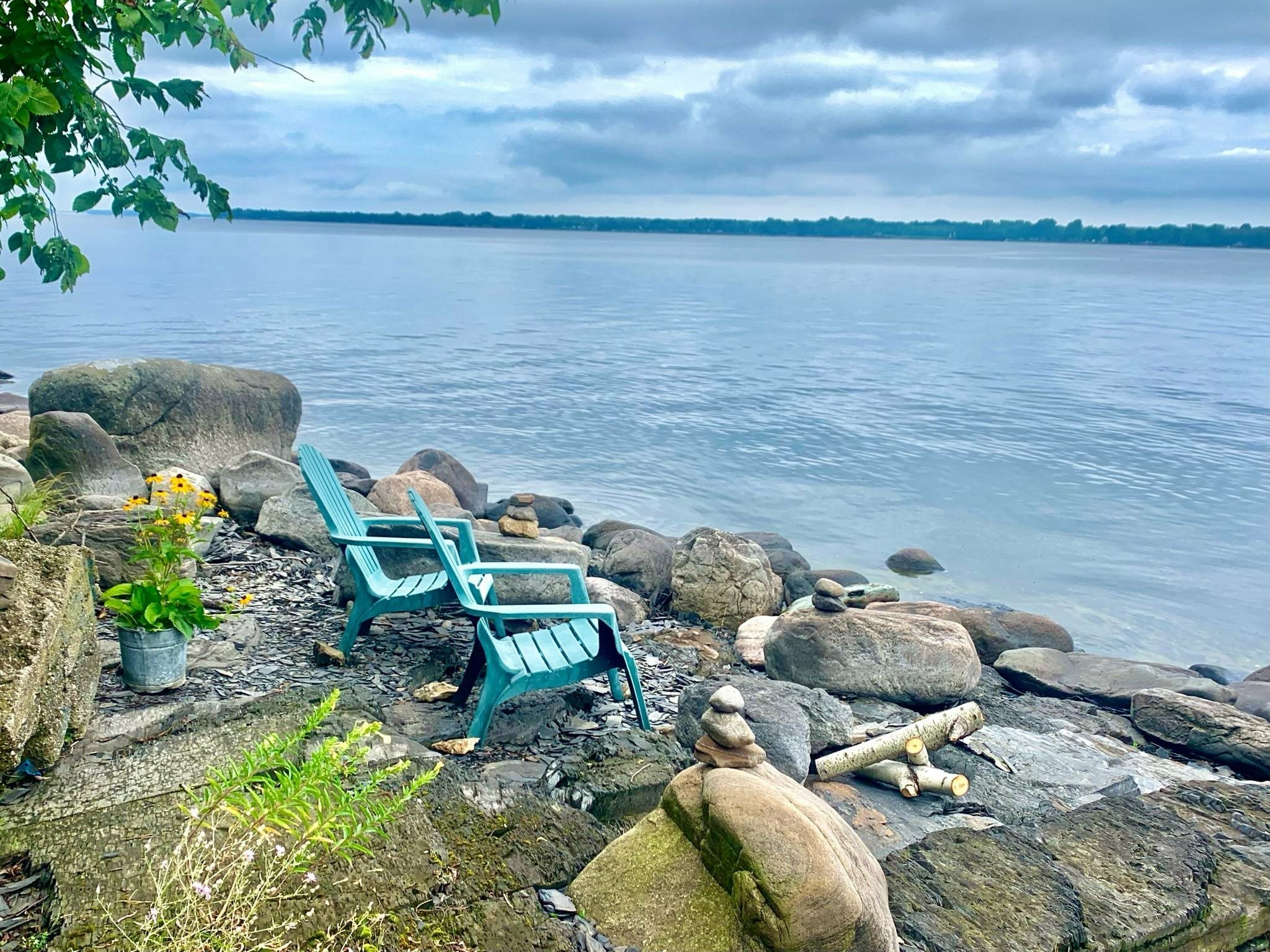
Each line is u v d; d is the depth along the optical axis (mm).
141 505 5375
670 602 7297
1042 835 4297
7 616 3648
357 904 3240
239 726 4391
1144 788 5012
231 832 2943
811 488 15891
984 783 4836
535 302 54625
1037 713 6055
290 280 64500
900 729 5004
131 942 2699
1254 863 4227
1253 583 12070
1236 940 3977
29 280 53000
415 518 6082
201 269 76250
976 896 3783
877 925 3256
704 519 13930
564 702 5059
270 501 7586
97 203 5367
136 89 5152
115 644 5250
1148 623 10664
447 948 3133
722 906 3348
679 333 39594
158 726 4355
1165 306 70938
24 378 20984
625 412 21359
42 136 4828
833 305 61625
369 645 5738
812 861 3199
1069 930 3609
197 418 9602
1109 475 17359
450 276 80312
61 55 4332
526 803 4027
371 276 74500
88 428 7633
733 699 3832
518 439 18172
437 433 18281
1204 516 15039
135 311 38188
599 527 10523
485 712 4512
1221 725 5621
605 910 3434
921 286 95438
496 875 3539
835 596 6008
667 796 3801
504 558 6668
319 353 28078
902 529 13875
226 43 5574
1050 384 27922
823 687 5773
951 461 18094
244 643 5555
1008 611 9523
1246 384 28734
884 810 4582
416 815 3797
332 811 2852
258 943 2949
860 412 22656
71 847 3385
